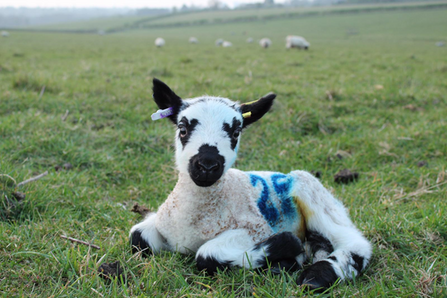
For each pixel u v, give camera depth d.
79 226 4.30
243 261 3.29
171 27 92.94
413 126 7.90
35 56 18.61
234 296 3.05
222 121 3.44
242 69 14.41
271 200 3.78
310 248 3.91
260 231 3.52
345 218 3.94
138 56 20.23
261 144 7.21
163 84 3.63
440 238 4.03
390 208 4.79
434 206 4.62
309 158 6.66
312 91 10.43
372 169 6.36
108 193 5.44
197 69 14.77
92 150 6.46
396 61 19.80
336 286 3.25
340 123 8.17
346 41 42.38
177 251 3.63
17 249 3.53
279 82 12.38
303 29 67.81
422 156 6.72
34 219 4.34
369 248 3.63
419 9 82.25
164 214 3.62
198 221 3.47
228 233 3.39
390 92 10.73
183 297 3.08
